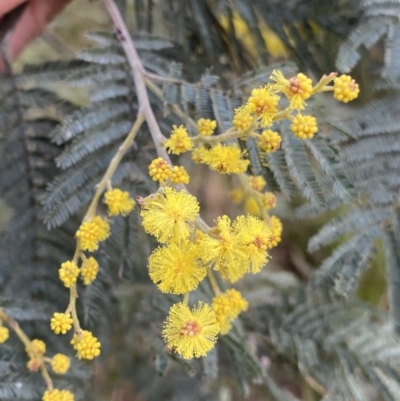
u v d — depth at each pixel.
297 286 0.28
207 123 0.19
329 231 0.20
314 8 0.22
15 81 0.21
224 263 0.17
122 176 0.21
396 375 0.24
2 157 0.21
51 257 0.23
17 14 0.22
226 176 0.30
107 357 0.27
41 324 0.23
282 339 0.26
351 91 0.16
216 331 0.17
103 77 0.21
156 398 0.28
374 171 0.20
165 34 0.25
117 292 0.26
